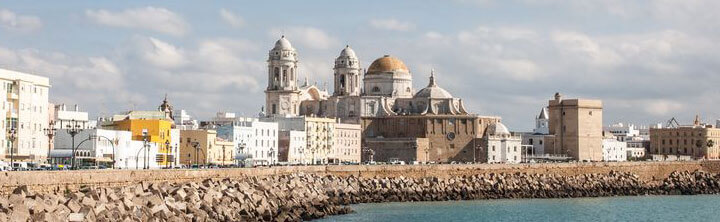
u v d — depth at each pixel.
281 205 194.75
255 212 177.50
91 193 146.25
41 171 151.00
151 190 166.12
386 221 196.50
